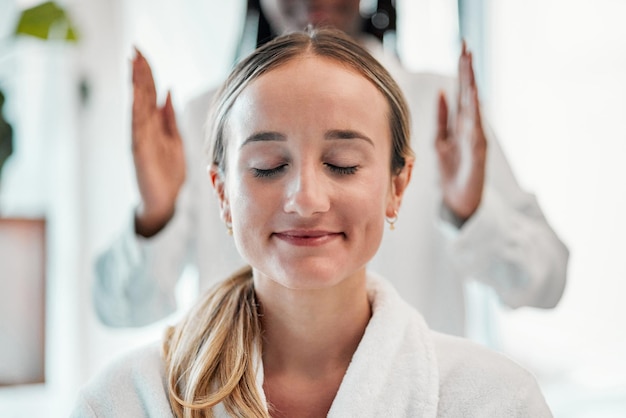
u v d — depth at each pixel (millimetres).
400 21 1624
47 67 1704
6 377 1653
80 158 1717
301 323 694
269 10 1183
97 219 1729
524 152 1647
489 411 671
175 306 1153
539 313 1638
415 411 665
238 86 698
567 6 1650
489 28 1663
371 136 669
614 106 1637
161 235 1081
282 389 705
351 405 662
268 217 646
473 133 996
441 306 1177
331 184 647
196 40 1668
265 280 705
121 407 703
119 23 1735
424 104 1190
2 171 1543
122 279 1119
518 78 1654
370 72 700
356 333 710
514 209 1146
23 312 1674
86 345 1718
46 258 1703
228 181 712
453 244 1069
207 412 674
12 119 1687
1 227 1651
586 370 1634
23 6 1688
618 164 1632
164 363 730
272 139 647
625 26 1627
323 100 646
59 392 1692
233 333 704
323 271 635
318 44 689
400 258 1157
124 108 1735
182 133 1196
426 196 1169
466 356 705
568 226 1637
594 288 1634
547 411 688
